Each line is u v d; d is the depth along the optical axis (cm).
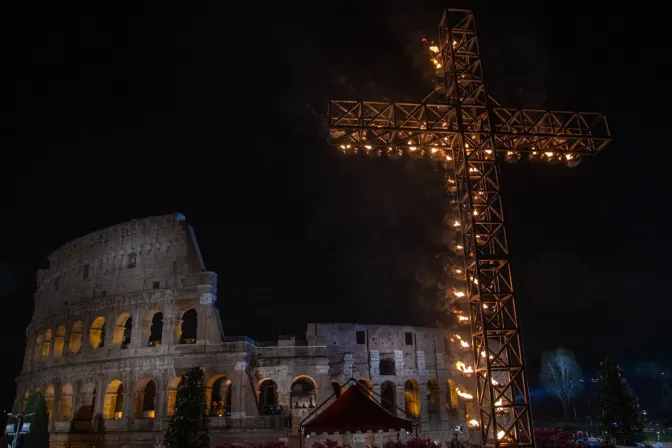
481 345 3108
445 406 9269
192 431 4900
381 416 3738
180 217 8319
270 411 7319
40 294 10131
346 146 3500
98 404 7862
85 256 9025
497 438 2781
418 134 3506
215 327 7525
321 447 4328
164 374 7512
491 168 3328
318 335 8931
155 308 7938
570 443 4147
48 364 9012
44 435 7350
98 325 8656
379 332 9300
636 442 5294
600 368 5666
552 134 3419
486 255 3117
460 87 3516
